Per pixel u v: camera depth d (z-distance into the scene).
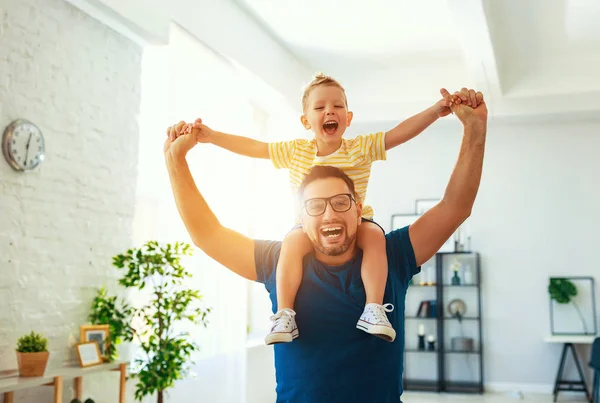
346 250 1.51
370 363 1.47
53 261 3.81
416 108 8.14
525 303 8.35
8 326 3.48
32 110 3.68
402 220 8.80
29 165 3.60
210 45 5.46
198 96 5.42
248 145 1.79
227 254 1.65
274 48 6.94
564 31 6.77
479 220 8.60
